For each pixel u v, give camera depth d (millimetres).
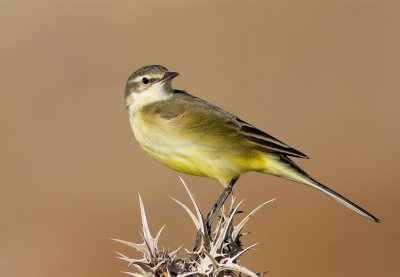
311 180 8844
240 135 8789
